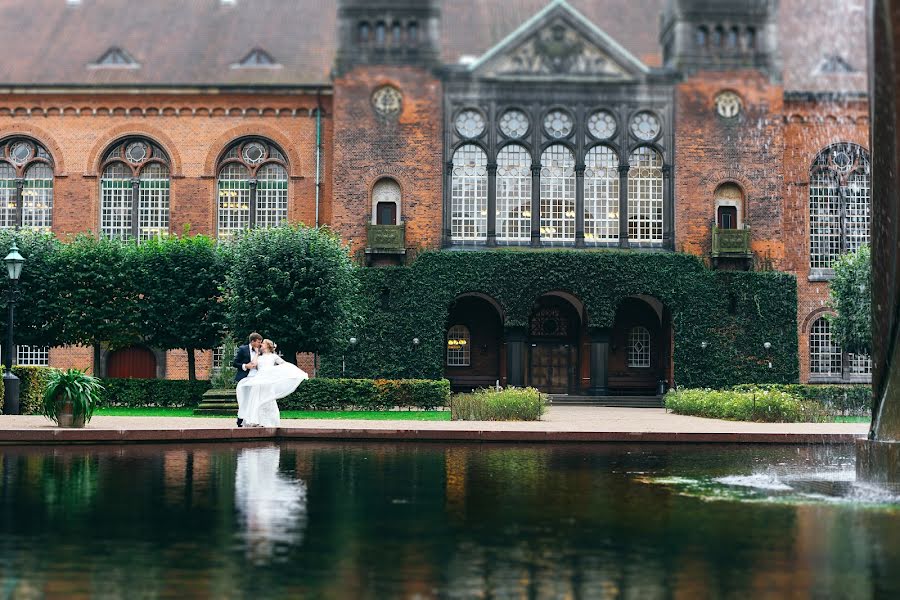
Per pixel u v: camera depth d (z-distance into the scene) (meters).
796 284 46.44
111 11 52.94
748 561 8.42
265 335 37.06
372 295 45.69
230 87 48.06
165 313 41.16
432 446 19.97
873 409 14.22
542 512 10.99
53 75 49.19
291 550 8.80
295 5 53.28
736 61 46.88
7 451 17.97
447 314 45.88
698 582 7.66
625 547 9.00
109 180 48.72
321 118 48.47
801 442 21.45
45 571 7.95
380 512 10.91
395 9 46.56
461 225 46.91
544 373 50.28
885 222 13.78
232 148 48.75
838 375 48.97
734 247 45.88
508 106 46.97
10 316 29.86
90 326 40.47
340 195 46.12
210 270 41.31
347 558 8.47
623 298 46.56
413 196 46.34
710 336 45.97
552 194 47.25
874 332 14.15
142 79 49.06
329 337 37.75
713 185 46.59
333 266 37.94
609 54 47.06
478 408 28.16
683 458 17.73
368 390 36.00
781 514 10.94
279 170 48.69
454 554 8.66
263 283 37.44
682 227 46.53
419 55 46.66
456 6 53.59
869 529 10.02
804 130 48.91
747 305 46.09
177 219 48.22
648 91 47.06
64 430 19.44
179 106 48.41
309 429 21.09
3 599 7.05
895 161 13.48
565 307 50.41
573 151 47.19
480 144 46.84
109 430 19.58
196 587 7.42
